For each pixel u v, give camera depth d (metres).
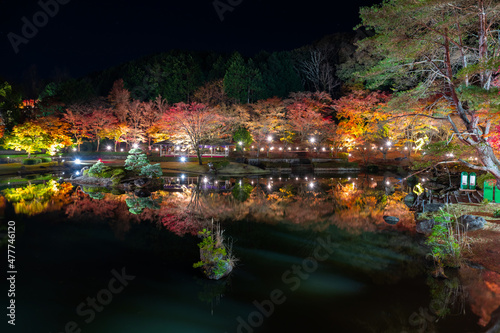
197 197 22.95
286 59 65.50
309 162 46.03
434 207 15.81
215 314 7.56
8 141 41.19
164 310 7.79
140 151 30.83
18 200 20.97
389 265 10.16
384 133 43.44
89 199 21.69
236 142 50.00
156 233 13.86
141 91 68.75
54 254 11.35
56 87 65.88
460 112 13.51
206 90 58.59
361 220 16.05
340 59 63.38
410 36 13.41
